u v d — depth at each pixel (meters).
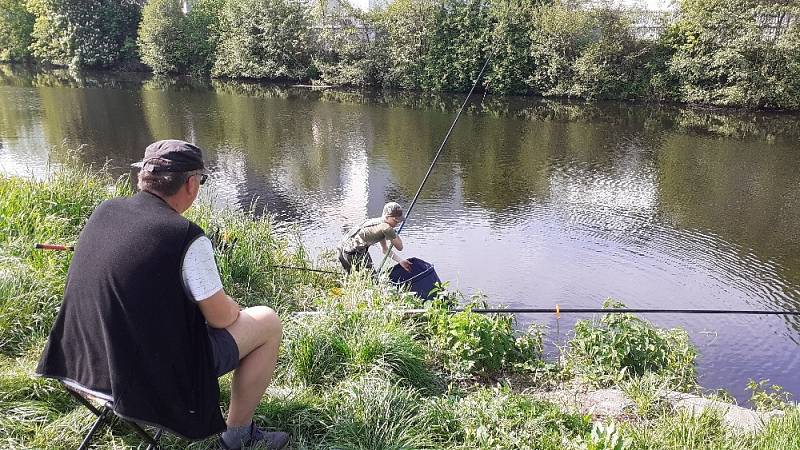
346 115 18.30
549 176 11.74
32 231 4.62
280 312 4.31
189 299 1.98
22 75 28.09
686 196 10.59
